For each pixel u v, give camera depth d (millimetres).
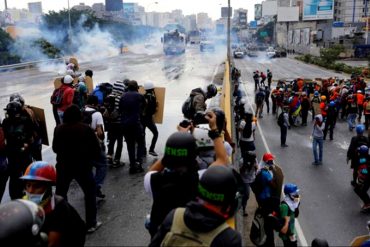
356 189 8555
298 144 14812
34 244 2244
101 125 6652
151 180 3059
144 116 8531
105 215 6121
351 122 17188
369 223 5871
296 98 17938
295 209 5812
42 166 3127
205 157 3756
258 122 19141
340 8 128125
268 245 5730
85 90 8727
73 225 3008
